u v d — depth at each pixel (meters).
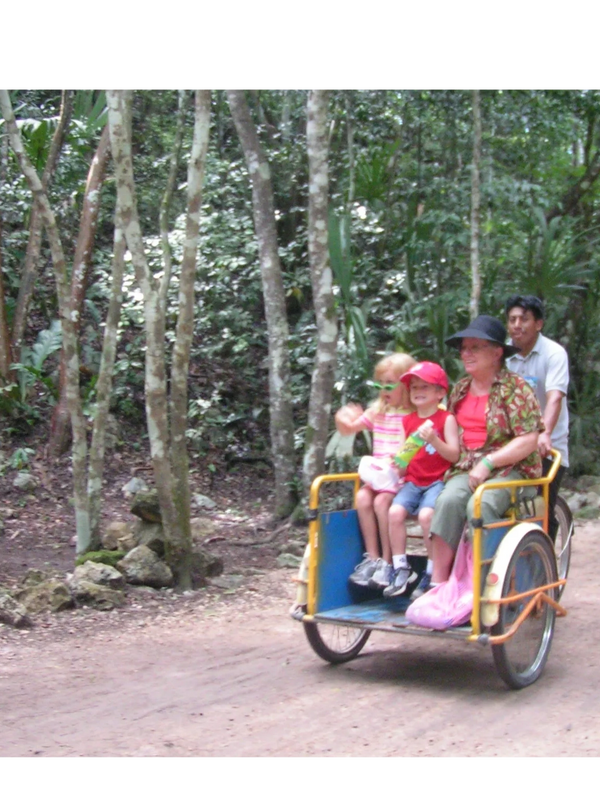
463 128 11.65
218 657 5.39
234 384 11.48
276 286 8.90
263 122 12.98
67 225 12.09
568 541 6.43
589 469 10.88
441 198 10.82
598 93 11.12
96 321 11.15
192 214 6.72
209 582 7.02
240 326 11.52
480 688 4.80
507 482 4.66
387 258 11.16
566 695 4.67
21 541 8.13
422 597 4.61
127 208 6.52
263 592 6.88
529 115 11.39
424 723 4.28
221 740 4.09
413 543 7.95
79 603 6.36
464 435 4.97
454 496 4.66
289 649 5.55
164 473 6.73
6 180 11.47
